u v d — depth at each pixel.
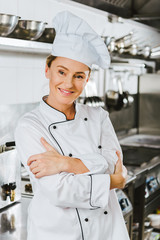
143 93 4.62
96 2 2.92
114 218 1.53
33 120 1.42
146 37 3.98
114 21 3.54
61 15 1.33
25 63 2.64
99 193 1.32
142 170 3.00
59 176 1.30
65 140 1.44
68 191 1.29
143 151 3.76
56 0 2.78
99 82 3.72
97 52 1.42
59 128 1.44
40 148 1.36
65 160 1.33
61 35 1.34
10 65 2.48
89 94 3.44
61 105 1.45
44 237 1.41
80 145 1.46
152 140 4.32
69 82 1.34
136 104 4.63
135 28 3.90
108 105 3.92
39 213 1.42
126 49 3.33
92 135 1.52
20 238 1.66
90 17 3.20
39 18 2.62
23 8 2.45
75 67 1.34
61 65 1.34
